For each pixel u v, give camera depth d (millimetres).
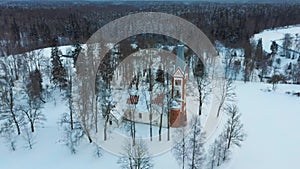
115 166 42500
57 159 44719
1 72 76250
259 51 102375
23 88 61031
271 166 43125
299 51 119625
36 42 110000
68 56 87125
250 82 82312
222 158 42844
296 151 46812
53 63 68250
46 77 75312
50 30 127250
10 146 47281
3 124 51250
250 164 43344
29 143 46625
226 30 124500
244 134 47938
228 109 56125
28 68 73125
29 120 50469
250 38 128000
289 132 52656
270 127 54156
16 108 53656
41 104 59688
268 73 95875
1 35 108500
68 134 47469
